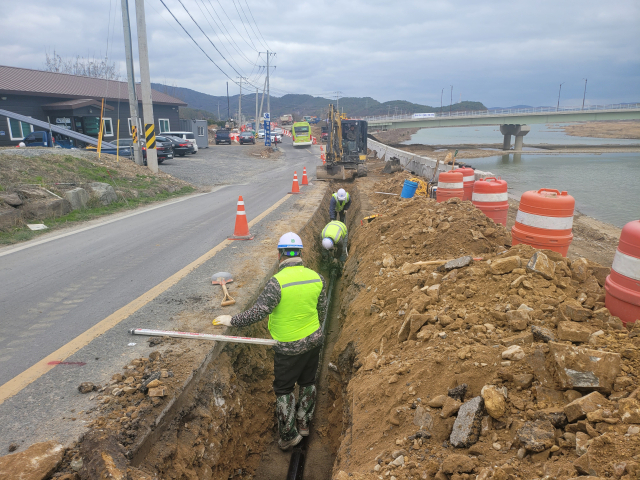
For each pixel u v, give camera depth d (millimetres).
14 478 2379
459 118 68625
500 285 3959
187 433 3463
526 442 2273
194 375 3736
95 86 32812
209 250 7699
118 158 16625
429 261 5465
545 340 3033
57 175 12414
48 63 57594
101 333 4453
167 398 3307
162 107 38656
